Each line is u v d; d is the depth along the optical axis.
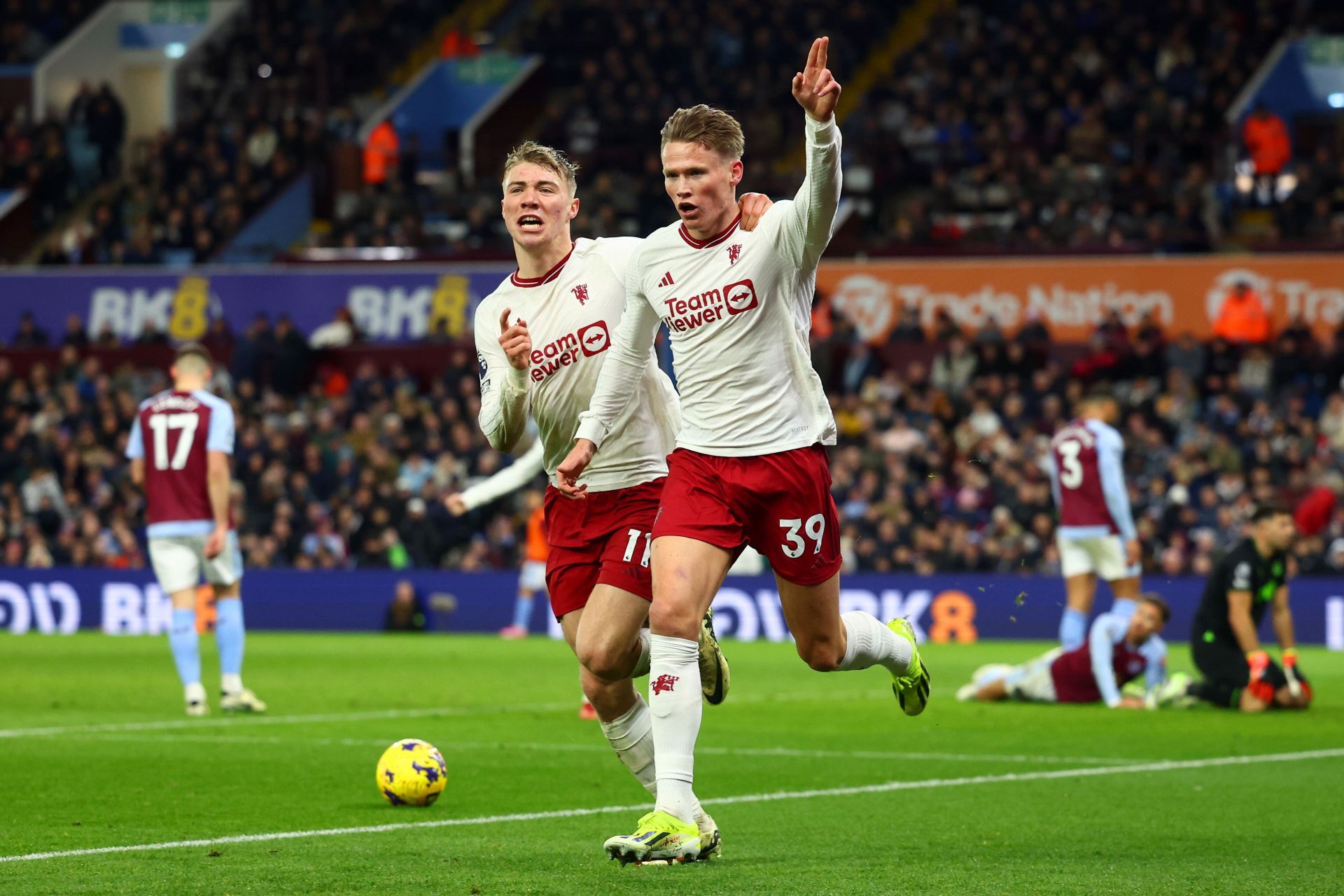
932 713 14.98
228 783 9.94
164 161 42.53
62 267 36.53
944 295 32.81
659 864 7.02
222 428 14.57
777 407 7.27
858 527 28.62
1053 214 36.75
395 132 44.16
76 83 46.28
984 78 40.88
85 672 19.94
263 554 30.81
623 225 38.47
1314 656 23.95
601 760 11.23
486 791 9.62
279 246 41.47
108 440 33.31
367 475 30.98
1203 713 14.88
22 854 7.30
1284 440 28.92
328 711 14.95
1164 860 7.25
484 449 31.39
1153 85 39.59
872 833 8.03
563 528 8.16
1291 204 35.53
